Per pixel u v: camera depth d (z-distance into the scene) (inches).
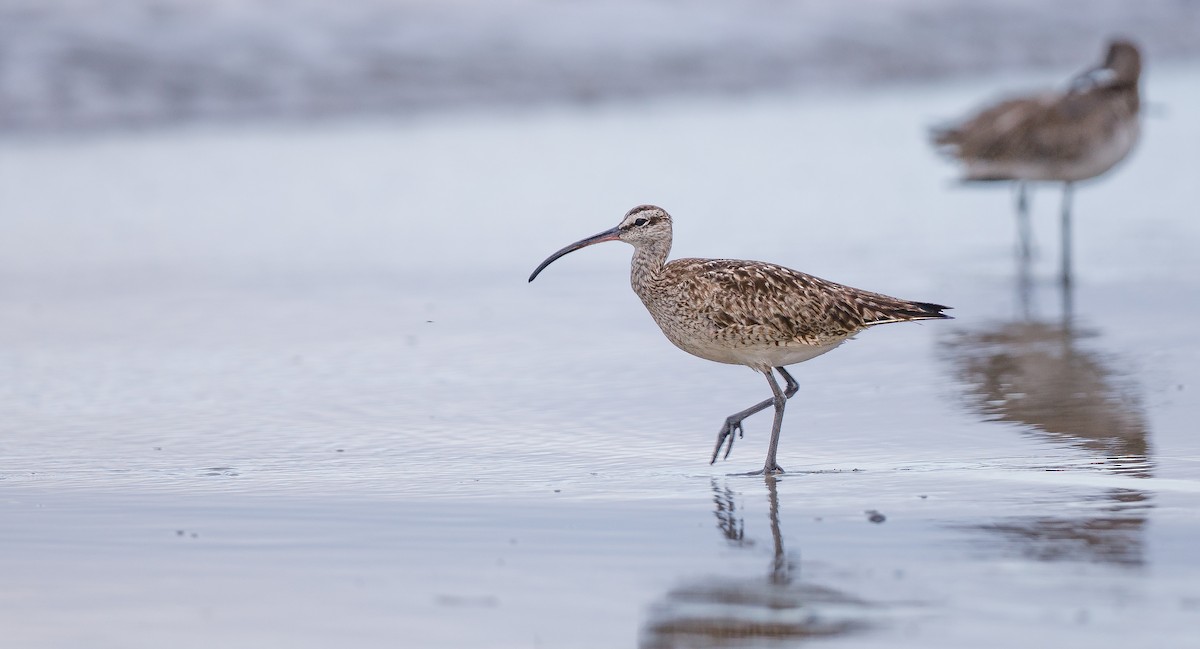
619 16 1409.9
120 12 1230.9
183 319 703.1
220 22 1256.2
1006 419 520.4
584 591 365.1
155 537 405.7
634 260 513.7
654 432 518.6
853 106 1264.8
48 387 587.2
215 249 846.5
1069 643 327.0
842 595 358.9
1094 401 541.0
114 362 627.2
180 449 499.2
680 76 1337.4
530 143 1110.4
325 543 400.8
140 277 786.8
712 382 589.0
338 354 639.8
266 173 1019.3
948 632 335.3
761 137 1141.7
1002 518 411.8
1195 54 1519.4
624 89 1299.2
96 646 333.4
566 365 618.5
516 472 469.1
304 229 891.4
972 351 624.4
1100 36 1574.8
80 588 367.9
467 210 931.3
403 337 669.9
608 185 987.3
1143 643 326.3
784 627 341.1
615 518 420.5
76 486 454.3
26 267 803.4
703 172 1023.0
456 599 360.5
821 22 1480.1
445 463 480.4
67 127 1116.5
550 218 912.9
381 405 557.9
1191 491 431.8
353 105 1211.9
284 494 445.4
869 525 409.7
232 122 1155.9
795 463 475.2
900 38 1478.8
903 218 913.5
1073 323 671.1
